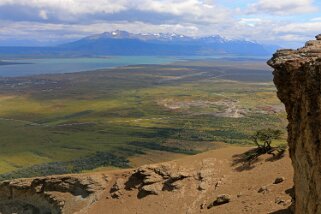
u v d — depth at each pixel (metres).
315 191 33.72
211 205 68.75
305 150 36.00
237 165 81.12
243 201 63.47
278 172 70.62
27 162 173.12
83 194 85.31
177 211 73.44
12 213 91.31
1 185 92.69
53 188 88.06
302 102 36.31
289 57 39.28
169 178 81.44
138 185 83.00
